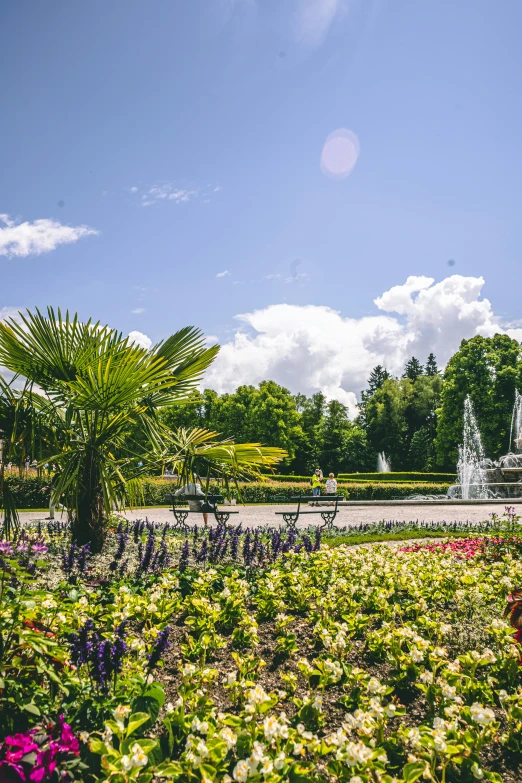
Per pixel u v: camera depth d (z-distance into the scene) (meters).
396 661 3.17
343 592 4.61
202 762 1.89
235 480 6.77
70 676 2.51
